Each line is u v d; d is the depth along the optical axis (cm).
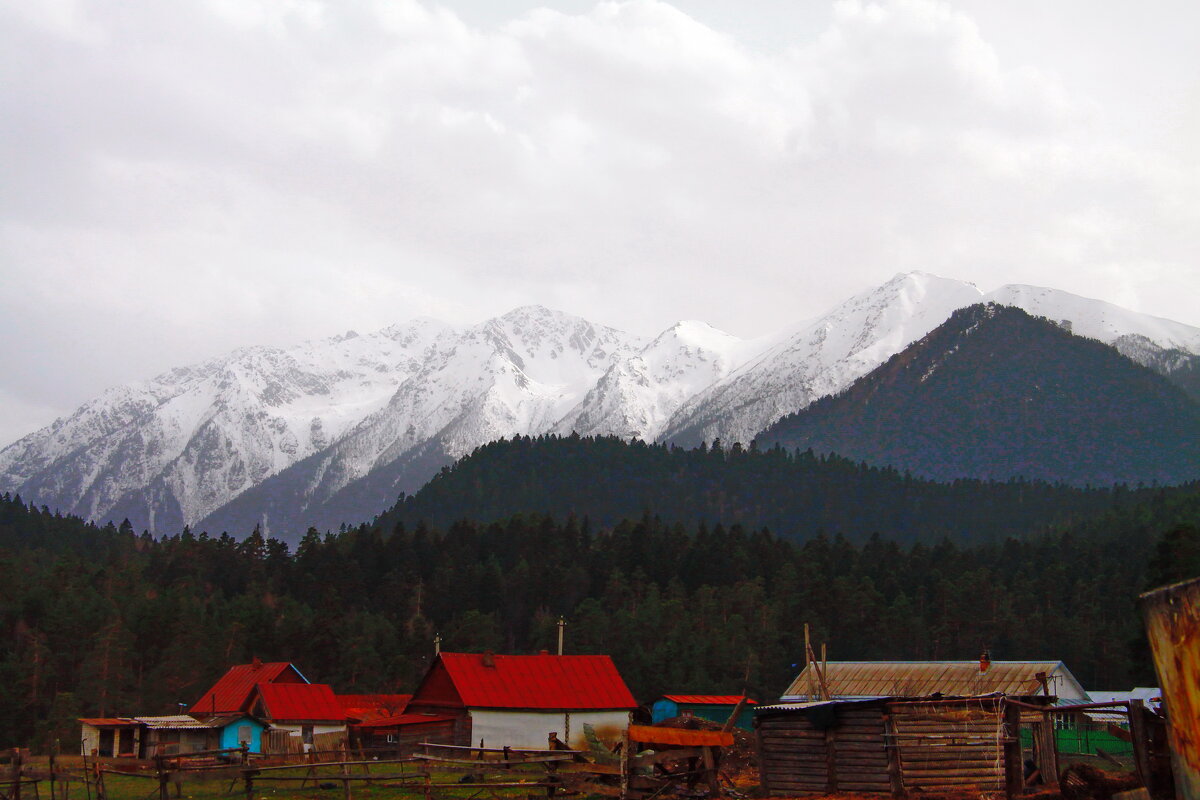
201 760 4978
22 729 10769
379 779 3869
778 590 16275
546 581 17300
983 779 3572
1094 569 18400
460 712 6862
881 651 14925
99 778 4172
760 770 3859
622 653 12475
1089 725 6084
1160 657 1722
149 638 12700
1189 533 8000
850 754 3647
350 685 12581
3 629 12712
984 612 15525
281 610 14600
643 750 3778
